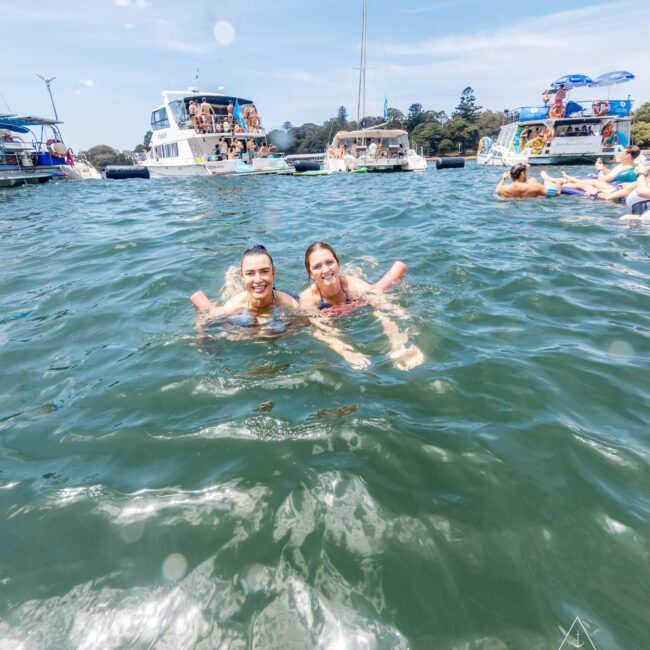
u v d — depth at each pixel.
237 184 18.06
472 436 2.11
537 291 4.02
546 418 2.23
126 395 2.57
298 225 7.89
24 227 8.19
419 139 81.56
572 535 1.58
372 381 2.61
